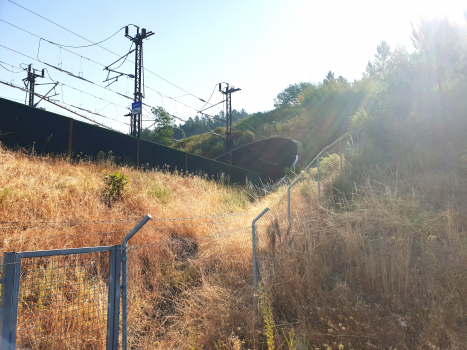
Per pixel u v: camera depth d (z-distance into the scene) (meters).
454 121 10.91
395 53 15.59
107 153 14.95
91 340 3.19
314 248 5.95
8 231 4.85
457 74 12.71
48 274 3.56
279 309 4.57
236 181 26.48
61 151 12.70
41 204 6.29
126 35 21.44
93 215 6.52
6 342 2.16
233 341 3.70
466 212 6.63
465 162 8.89
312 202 9.06
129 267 4.91
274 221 6.00
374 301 4.75
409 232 6.38
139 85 21.39
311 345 3.82
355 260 5.65
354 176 10.01
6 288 2.21
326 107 48.88
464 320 4.05
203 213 8.36
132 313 4.15
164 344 3.72
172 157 19.48
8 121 10.94
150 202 8.70
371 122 13.34
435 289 4.62
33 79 28.56
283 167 44.62
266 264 5.51
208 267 5.81
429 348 3.61
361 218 7.09
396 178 9.19
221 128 54.62
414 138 11.19
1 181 6.46
